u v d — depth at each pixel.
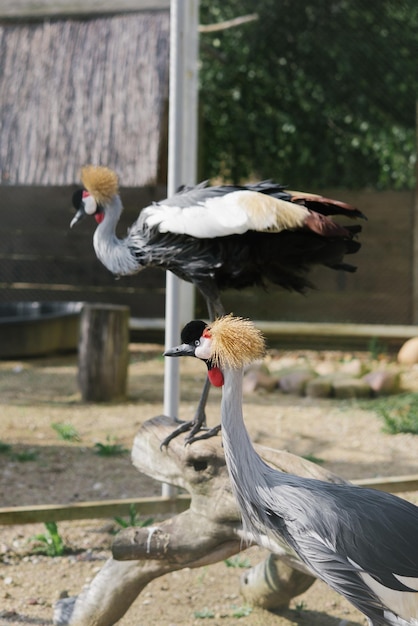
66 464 5.91
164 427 3.62
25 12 9.62
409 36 10.84
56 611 3.68
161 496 5.05
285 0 11.09
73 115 9.09
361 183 11.56
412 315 9.98
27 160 9.05
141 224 4.34
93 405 7.47
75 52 9.32
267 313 10.38
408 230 10.02
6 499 5.20
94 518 4.46
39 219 10.77
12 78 9.39
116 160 8.85
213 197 4.25
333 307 10.27
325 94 11.24
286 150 11.47
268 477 2.69
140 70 9.08
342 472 5.77
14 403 7.49
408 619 2.57
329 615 3.91
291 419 7.06
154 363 9.21
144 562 3.46
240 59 11.33
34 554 4.52
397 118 11.16
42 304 10.15
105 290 10.65
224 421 2.66
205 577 4.31
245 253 4.27
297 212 4.05
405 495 5.30
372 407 7.38
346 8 10.91
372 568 2.54
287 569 3.73
